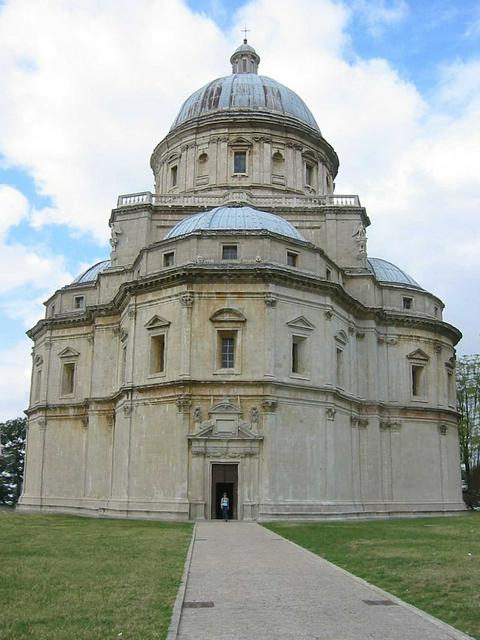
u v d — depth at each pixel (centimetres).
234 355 4881
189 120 6700
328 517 4803
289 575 2000
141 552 2514
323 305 5203
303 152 6725
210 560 2336
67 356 6594
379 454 5753
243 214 5338
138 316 5244
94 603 1548
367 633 1322
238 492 4603
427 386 6322
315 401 4991
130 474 4966
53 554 2431
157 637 1263
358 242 5962
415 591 1742
